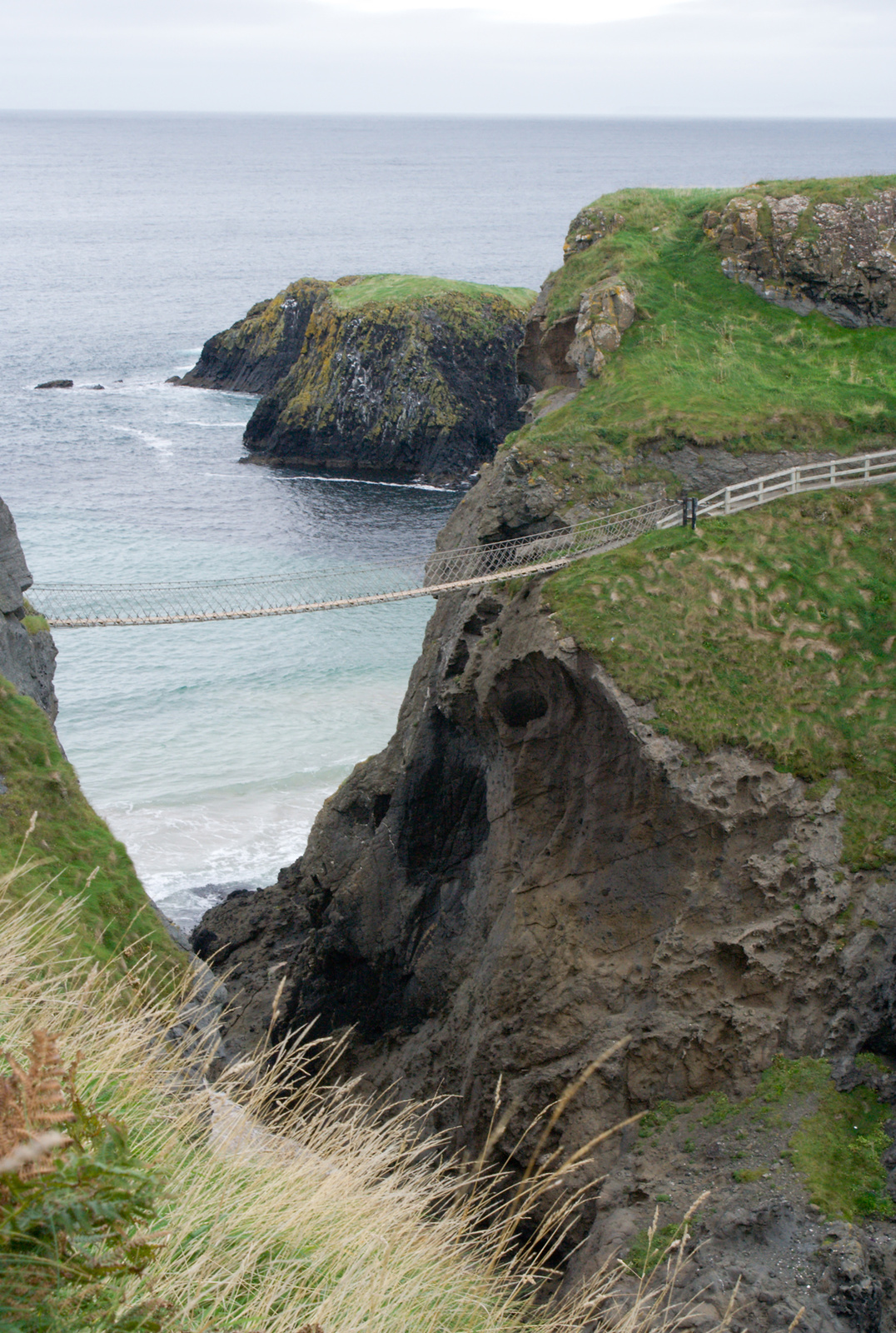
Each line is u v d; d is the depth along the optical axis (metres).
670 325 41.97
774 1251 18.97
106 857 18.69
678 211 47.56
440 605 38.44
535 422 39.94
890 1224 19.50
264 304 120.69
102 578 67.12
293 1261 5.36
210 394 119.31
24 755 20.08
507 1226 6.89
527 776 29.72
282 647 60.81
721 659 28.88
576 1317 6.74
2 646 23.98
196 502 84.38
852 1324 17.47
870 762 26.91
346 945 35.62
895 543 32.62
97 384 122.31
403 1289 5.65
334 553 73.62
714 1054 24.14
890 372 40.03
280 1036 35.72
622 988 26.00
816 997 24.12
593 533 32.75
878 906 24.59
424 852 35.22
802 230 43.22
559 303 44.66
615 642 28.38
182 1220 5.12
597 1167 23.39
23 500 83.00
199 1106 6.40
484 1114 26.75
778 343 41.69
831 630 30.17
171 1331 3.90
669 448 35.56
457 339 96.25
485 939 31.09
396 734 38.69
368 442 95.06
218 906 40.34
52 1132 3.06
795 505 33.56
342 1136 6.79
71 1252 3.27
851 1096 22.50
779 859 25.72
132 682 56.41
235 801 47.41
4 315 156.25
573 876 27.98
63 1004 6.90
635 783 27.06
